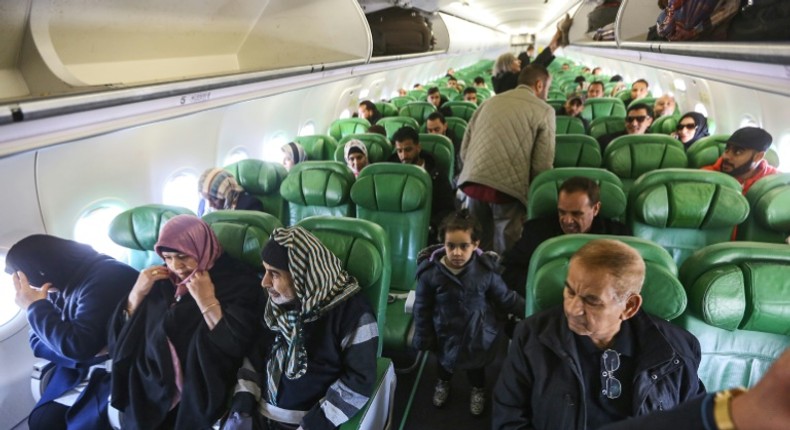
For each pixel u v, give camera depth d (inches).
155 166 118.5
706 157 139.9
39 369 84.0
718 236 94.4
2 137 57.0
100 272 76.0
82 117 69.3
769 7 94.7
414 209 115.3
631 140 140.3
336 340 66.9
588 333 51.5
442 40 371.6
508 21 639.1
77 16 83.1
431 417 99.3
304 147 187.3
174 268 69.6
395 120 217.8
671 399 52.4
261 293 75.9
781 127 148.8
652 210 91.1
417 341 91.4
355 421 66.4
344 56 185.9
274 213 138.2
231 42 146.0
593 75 464.8
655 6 204.1
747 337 59.3
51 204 90.7
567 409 53.8
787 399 15.7
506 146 114.6
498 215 122.9
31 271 73.9
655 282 57.6
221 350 68.6
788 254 56.4
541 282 61.9
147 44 110.6
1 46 72.2
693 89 221.5
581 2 378.3
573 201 81.4
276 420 68.1
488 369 112.7
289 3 151.7
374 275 73.7
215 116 135.9
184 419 69.2
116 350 70.6
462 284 84.2
